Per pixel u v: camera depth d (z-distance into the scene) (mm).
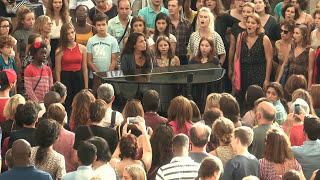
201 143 21328
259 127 23531
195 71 33531
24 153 19844
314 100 27203
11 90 30469
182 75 32938
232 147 21766
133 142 21344
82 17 35406
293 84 28703
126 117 24656
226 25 36906
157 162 22109
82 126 23141
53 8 34938
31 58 31297
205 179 19391
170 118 24391
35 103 23750
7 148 23641
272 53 35188
